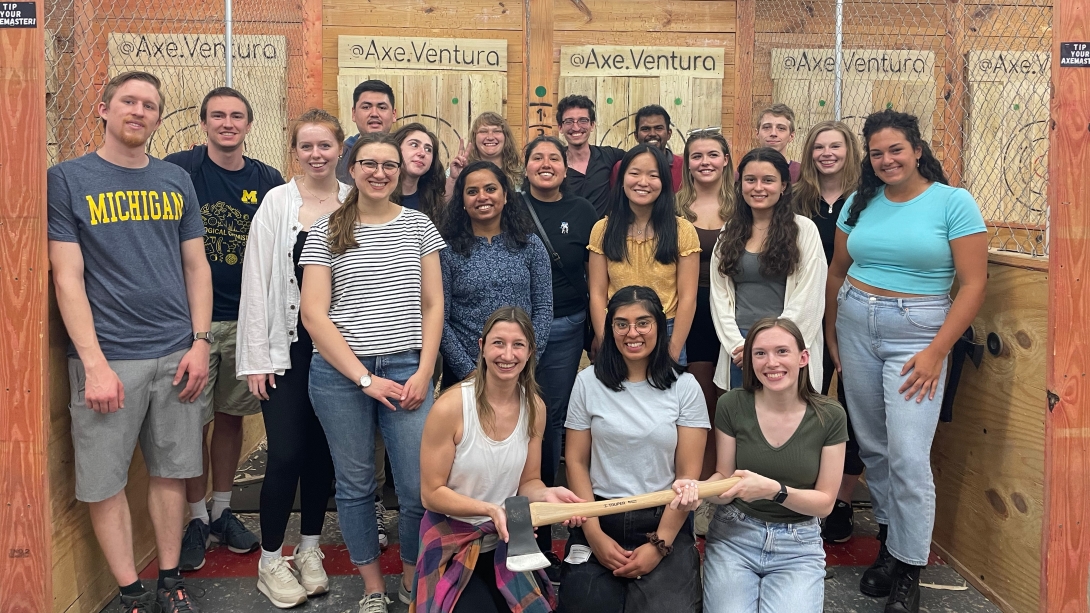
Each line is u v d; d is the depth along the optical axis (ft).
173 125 20.07
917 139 9.80
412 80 20.30
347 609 10.02
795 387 9.16
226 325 11.53
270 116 20.21
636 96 20.53
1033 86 20.31
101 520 9.40
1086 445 8.80
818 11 20.54
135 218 9.21
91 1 19.48
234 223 11.55
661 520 9.02
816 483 9.16
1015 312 10.06
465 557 8.44
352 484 9.55
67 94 19.21
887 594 10.36
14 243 8.45
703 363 11.78
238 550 11.52
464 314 10.46
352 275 9.32
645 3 20.47
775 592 8.84
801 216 10.75
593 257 11.28
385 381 9.27
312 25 20.08
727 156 12.01
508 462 8.87
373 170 9.18
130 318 9.24
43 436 8.57
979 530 10.77
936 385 9.83
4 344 8.48
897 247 9.93
